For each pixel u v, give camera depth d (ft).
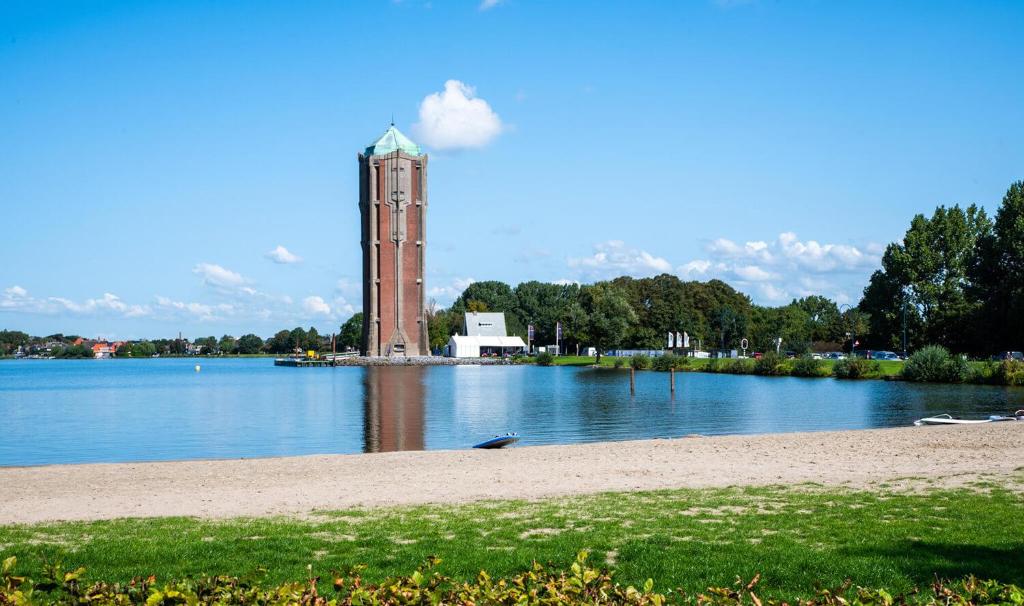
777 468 91.91
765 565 45.91
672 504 67.46
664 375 428.15
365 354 613.93
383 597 28.50
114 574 45.70
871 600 29.40
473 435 171.83
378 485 84.58
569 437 166.61
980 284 391.45
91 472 101.65
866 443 116.26
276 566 47.47
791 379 367.66
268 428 188.03
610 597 29.27
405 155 601.62
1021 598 28.86
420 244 609.42
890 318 417.28
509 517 62.80
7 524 64.75
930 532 54.19
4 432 183.73
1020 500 66.33
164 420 211.20
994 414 203.62
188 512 70.54
